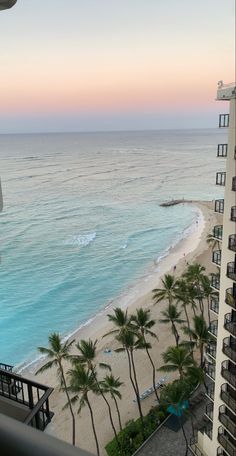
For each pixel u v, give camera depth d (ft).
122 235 286.87
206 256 233.55
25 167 634.43
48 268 224.12
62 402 113.91
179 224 314.96
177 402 84.28
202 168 620.90
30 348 148.25
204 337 100.48
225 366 57.77
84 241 271.69
